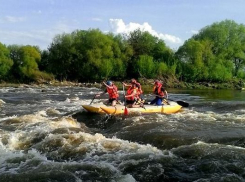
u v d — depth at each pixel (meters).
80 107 19.42
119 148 9.75
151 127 12.48
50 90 38.22
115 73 60.09
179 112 16.95
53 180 7.48
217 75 55.78
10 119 13.67
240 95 34.66
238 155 8.88
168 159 8.78
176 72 58.16
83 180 7.51
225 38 59.00
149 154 9.14
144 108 15.96
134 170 8.10
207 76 56.53
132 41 65.75
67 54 60.84
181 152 9.29
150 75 57.78
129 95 16.19
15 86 48.91
